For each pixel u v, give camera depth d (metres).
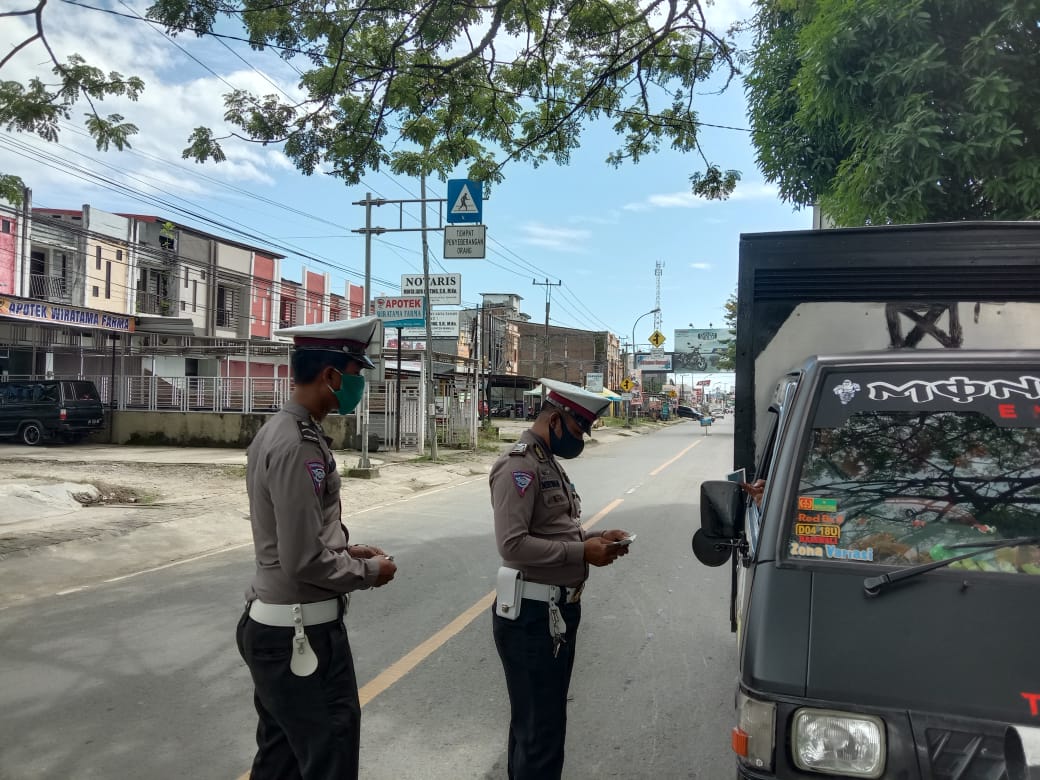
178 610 6.34
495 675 4.85
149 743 3.88
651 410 81.12
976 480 2.52
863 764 2.01
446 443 24.58
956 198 6.36
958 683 2.04
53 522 9.61
